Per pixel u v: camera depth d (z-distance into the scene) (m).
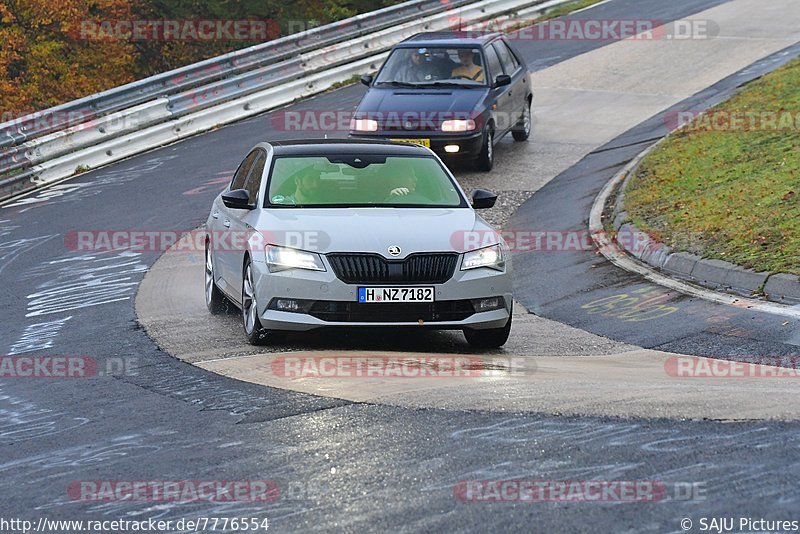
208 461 20.72
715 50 92.50
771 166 51.12
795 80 69.00
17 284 46.88
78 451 22.28
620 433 21.25
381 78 65.38
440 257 31.25
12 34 139.88
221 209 38.53
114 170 71.94
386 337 34.72
